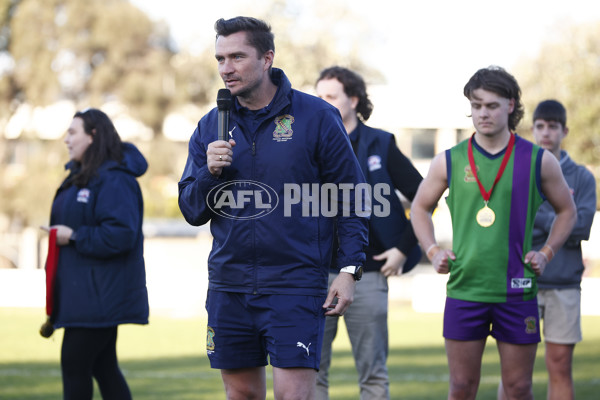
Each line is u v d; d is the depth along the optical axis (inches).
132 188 374.9
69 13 2716.5
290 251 284.0
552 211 407.8
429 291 1277.1
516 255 331.3
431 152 2625.5
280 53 2546.8
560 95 2148.1
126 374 612.1
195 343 821.9
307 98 291.7
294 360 281.7
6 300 1357.0
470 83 333.1
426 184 353.4
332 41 2628.0
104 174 367.9
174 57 2906.0
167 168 2817.4
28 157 2842.0
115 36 2758.4
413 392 536.1
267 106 284.8
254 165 284.7
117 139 378.3
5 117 2765.7
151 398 510.3
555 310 413.7
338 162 288.7
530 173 331.6
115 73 2780.5
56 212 375.6
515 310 330.3
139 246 378.3
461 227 337.1
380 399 394.0
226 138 280.4
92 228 361.1
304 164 285.1
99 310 359.9
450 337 338.0
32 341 830.5
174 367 651.5
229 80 279.0
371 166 401.1
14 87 2783.0
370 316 392.2
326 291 293.9
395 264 392.8
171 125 2940.5
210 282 297.6
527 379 334.0
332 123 288.8
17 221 2714.1
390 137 407.2
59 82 2743.6
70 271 361.4
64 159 2687.0
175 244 2625.5
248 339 292.7
